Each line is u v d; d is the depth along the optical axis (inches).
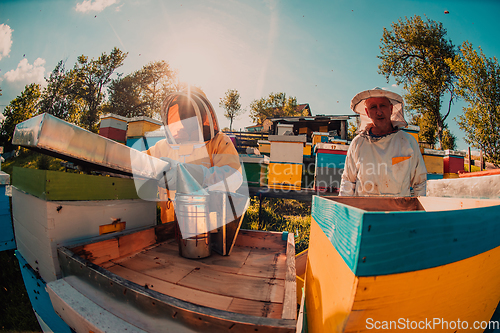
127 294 36.4
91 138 51.2
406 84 821.9
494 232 27.7
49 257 52.4
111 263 56.1
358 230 19.3
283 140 216.5
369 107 78.7
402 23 796.6
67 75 749.9
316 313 34.5
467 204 39.3
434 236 21.8
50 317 54.2
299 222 198.1
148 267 54.2
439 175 229.8
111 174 72.6
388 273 19.8
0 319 90.3
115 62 784.9
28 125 48.5
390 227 19.5
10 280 106.7
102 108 789.2
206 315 29.8
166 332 32.5
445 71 735.7
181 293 42.8
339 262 24.4
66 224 54.6
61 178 53.9
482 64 553.0
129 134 265.9
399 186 77.7
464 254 24.3
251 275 50.9
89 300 40.1
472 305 27.1
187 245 58.9
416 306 21.9
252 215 208.2
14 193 70.0
